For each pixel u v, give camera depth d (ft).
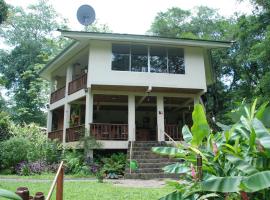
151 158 46.62
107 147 51.31
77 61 61.31
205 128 11.46
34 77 104.27
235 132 11.53
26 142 50.39
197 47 56.39
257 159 9.95
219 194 10.80
